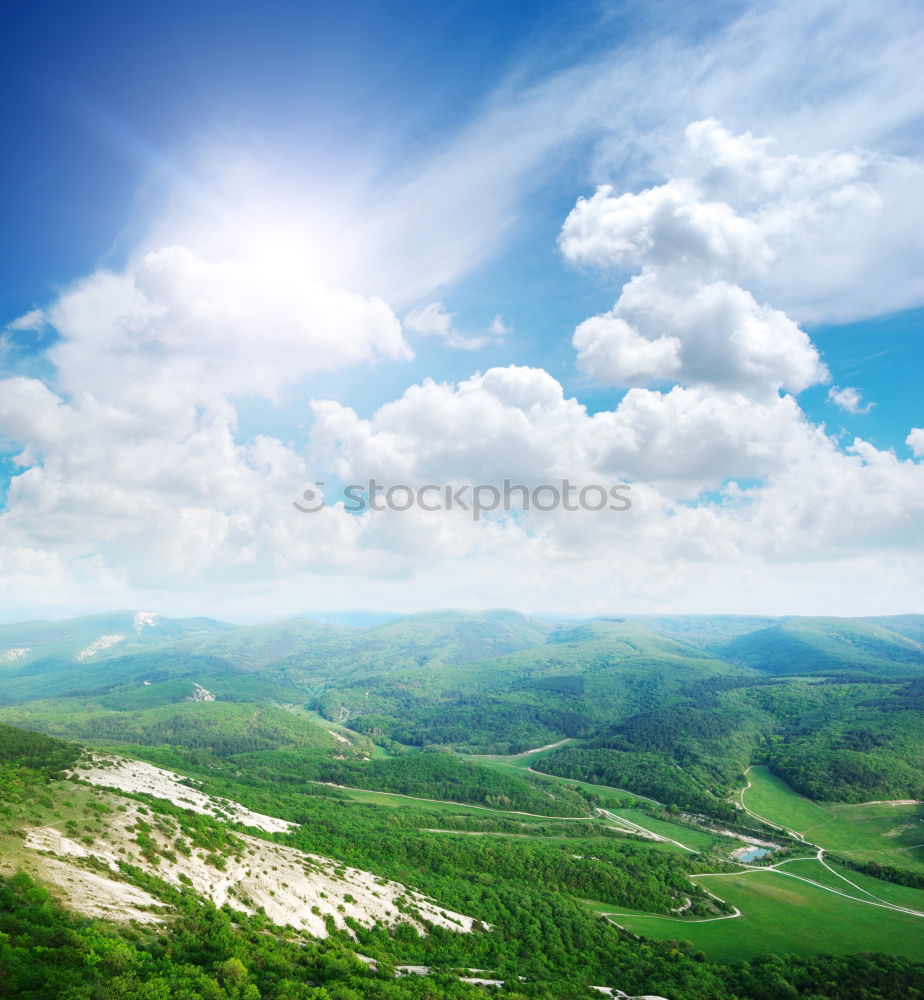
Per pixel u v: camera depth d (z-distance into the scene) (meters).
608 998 127.69
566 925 165.38
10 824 104.88
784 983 145.25
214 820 149.25
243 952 87.50
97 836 112.31
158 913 91.56
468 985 109.69
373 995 89.31
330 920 123.00
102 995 62.50
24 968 62.22
